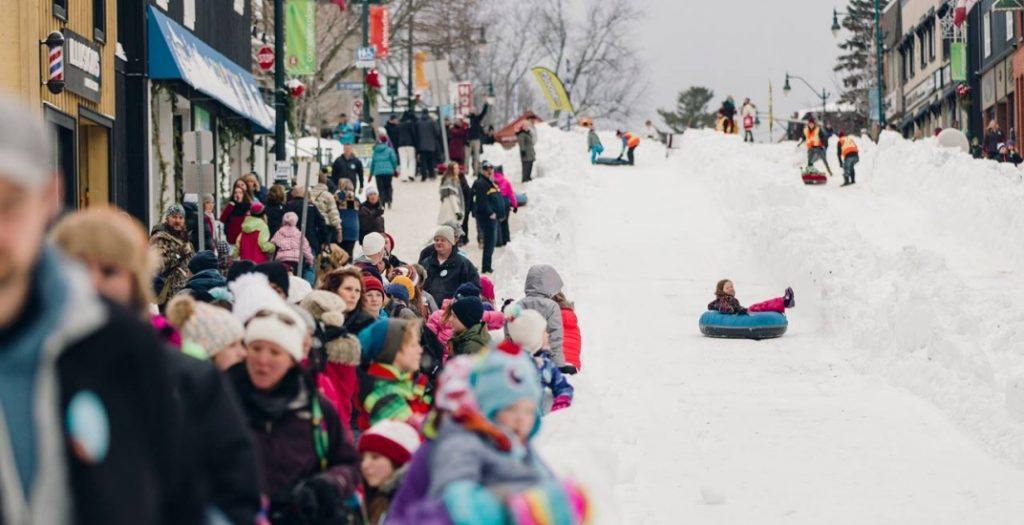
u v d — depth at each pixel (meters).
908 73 175.12
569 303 28.86
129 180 54.25
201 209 35.56
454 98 129.50
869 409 32.22
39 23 42.84
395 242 64.38
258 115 72.69
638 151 117.75
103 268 9.69
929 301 36.28
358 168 76.12
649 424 30.69
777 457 27.67
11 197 7.39
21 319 7.68
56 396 7.75
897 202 72.31
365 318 21.73
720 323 42.75
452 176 62.91
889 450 28.27
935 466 26.91
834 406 32.62
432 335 23.41
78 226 9.76
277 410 13.62
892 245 62.97
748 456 27.73
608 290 52.59
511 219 72.12
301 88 77.31
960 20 128.12
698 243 62.62
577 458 18.33
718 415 31.64
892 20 179.88
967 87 135.38
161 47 55.00
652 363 38.62
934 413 31.67
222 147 69.56
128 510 7.91
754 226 58.09
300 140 101.44
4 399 7.67
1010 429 29.16
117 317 8.03
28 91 42.09
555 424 23.12
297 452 13.63
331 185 62.81
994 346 36.06
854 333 40.12
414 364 17.78
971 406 31.06
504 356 11.38
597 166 99.81
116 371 7.96
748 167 72.06
